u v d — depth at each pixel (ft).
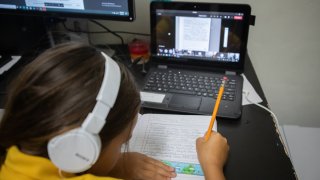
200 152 1.92
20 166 1.30
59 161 1.27
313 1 3.12
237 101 2.47
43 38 3.34
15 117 1.25
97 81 1.25
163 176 1.88
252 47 3.54
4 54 3.29
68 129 1.20
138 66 3.10
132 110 1.46
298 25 3.30
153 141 2.15
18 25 3.18
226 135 2.21
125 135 1.52
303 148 3.67
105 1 2.80
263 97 2.63
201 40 2.77
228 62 2.80
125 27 3.52
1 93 2.64
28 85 1.22
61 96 1.19
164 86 2.68
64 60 1.27
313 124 4.11
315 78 3.68
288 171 1.91
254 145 2.12
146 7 3.35
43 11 2.99
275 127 2.28
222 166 1.88
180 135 2.19
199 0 3.15
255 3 3.21
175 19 2.74
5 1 2.99
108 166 1.59
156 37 2.86
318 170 3.43
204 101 2.49
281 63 3.62
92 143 1.24
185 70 2.86
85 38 3.47
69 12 2.94
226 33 2.68
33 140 1.26
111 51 3.34
